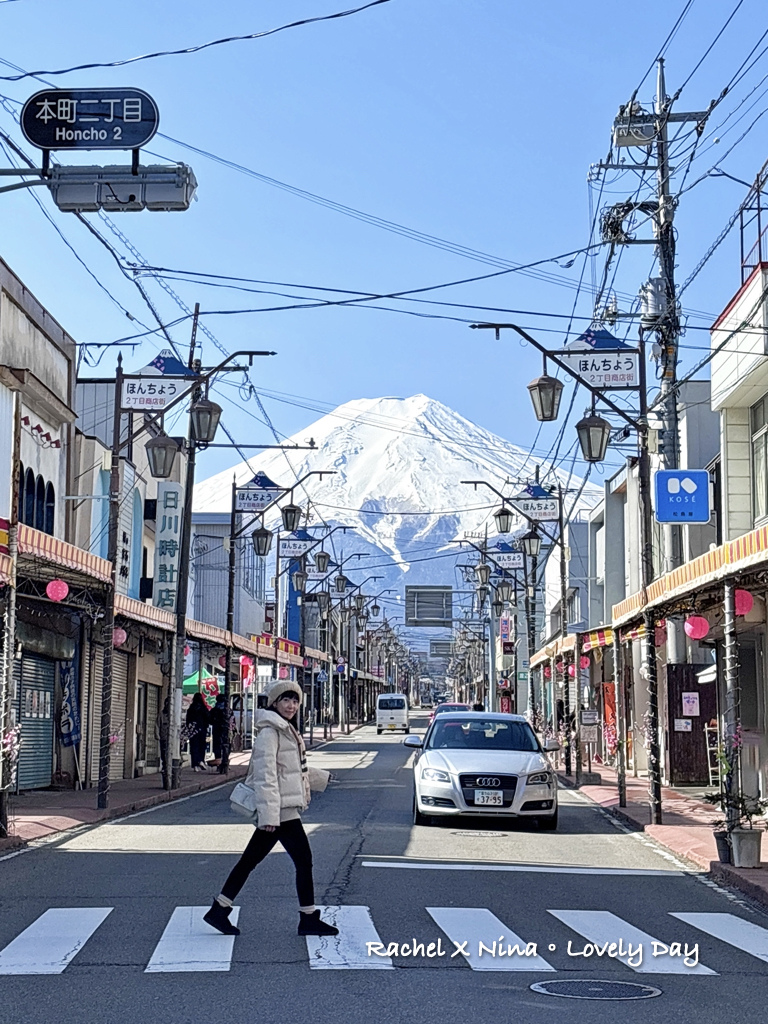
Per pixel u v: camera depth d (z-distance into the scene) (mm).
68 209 12188
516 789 18484
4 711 16109
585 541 52750
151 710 35219
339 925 9711
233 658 44375
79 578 20391
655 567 33375
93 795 24250
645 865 14898
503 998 7398
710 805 22953
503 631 57406
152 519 37281
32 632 24359
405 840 16656
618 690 23141
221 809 22234
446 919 10156
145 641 32969
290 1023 6656
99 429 36344
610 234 26500
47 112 11602
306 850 9328
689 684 28922
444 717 20766
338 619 95438
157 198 12055
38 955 8469
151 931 9414
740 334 22047
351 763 39469
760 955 9102
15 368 23281
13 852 15016
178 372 23328
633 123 25125
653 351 25219
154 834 17266
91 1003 7090
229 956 8453
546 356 20328
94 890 11641
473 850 15750
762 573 14539
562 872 13867
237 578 60312
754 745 23031
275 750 9289
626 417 20094
